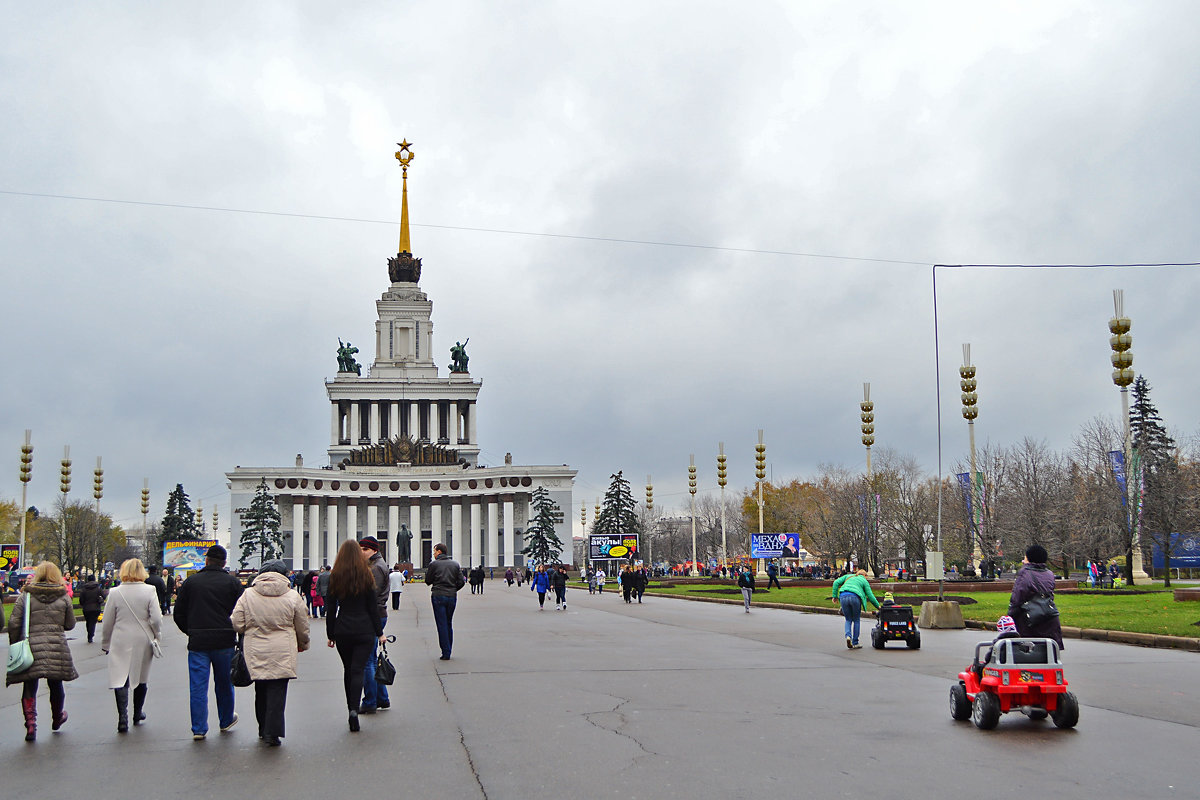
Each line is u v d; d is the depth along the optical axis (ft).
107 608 53.26
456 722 52.85
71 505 523.29
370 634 51.13
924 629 119.55
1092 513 255.70
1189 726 50.49
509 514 582.35
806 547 484.33
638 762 42.27
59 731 53.57
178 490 509.35
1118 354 204.54
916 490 376.89
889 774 39.83
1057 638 53.01
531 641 105.19
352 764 42.88
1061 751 44.29
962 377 231.91
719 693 63.10
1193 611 124.06
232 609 51.47
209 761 44.34
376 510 600.39
